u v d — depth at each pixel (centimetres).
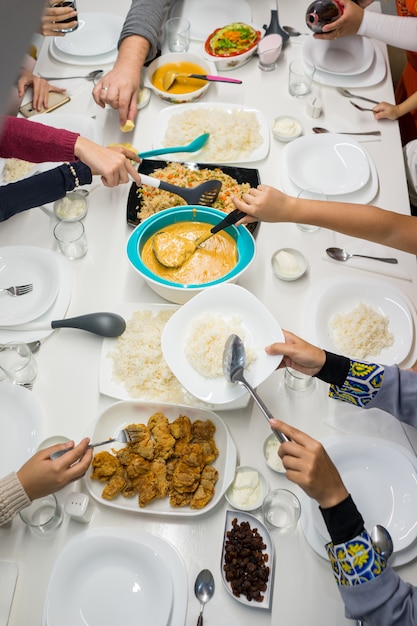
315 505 118
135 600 110
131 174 154
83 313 148
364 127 182
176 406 128
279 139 180
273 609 110
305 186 166
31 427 130
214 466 125
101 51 200
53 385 137
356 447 124
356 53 196
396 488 120
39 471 112
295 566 114
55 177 155
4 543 117
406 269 153
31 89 192
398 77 251
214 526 119
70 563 111
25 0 39
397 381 123
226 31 197
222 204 160
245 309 130
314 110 182
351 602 104
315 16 184
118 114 187
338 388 127
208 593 110
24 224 164
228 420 131
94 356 141
